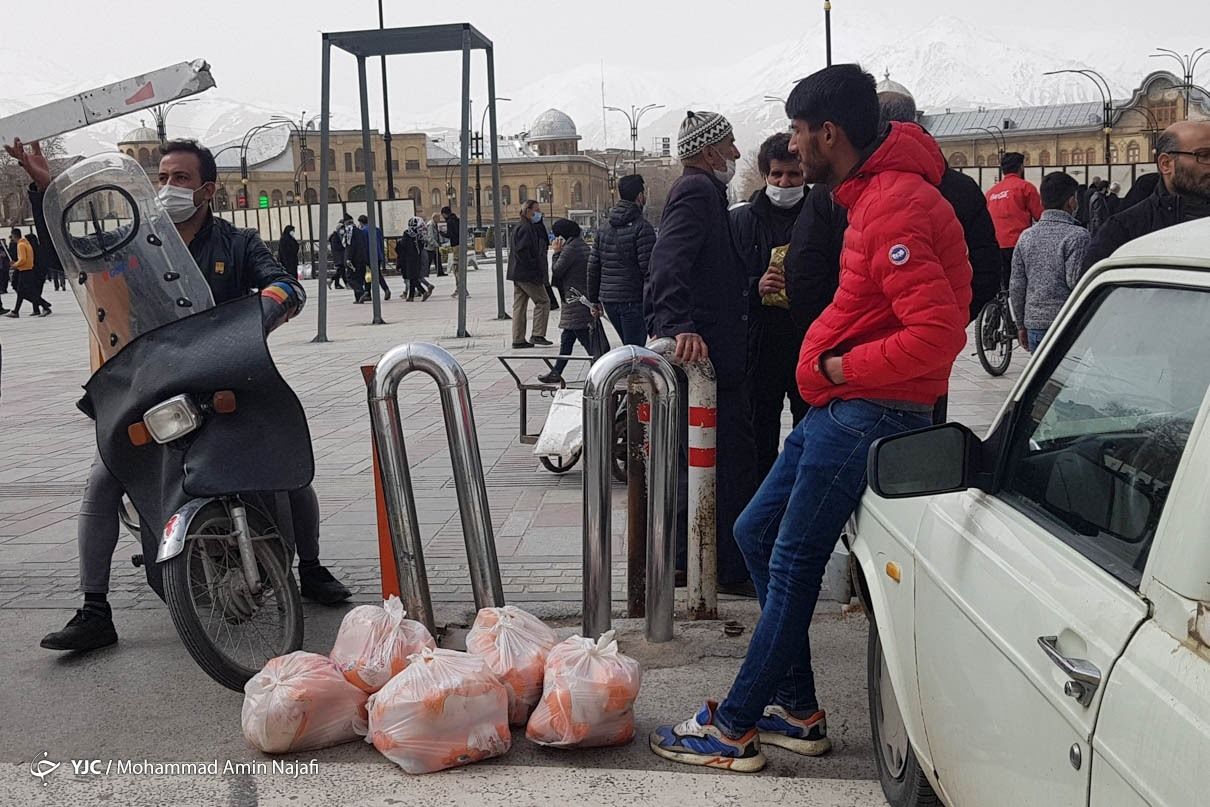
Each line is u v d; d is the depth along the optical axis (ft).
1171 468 6.25
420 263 94.32
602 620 14.87
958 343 10.02
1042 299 26.50
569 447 25.11
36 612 17.33
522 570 18.78
